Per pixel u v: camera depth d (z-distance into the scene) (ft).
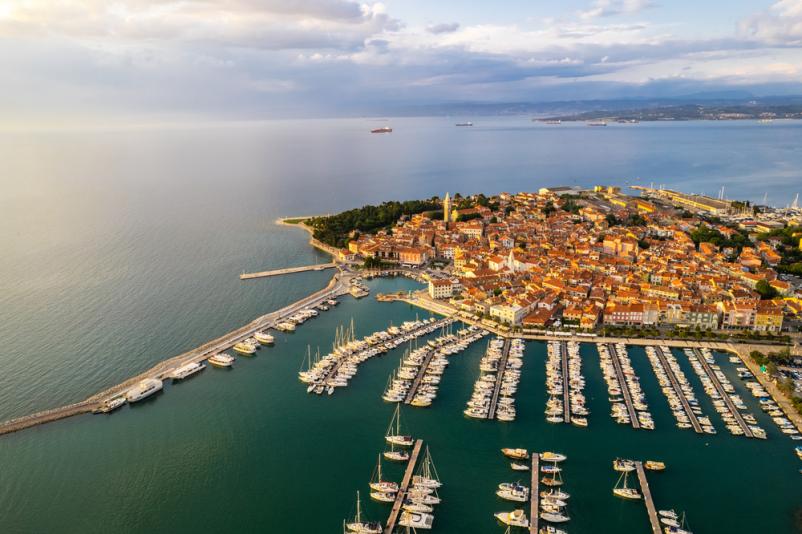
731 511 551.59
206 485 595.06
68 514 554.46
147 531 533.14
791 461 622.13
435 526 532.32
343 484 594.65
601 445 651.66
